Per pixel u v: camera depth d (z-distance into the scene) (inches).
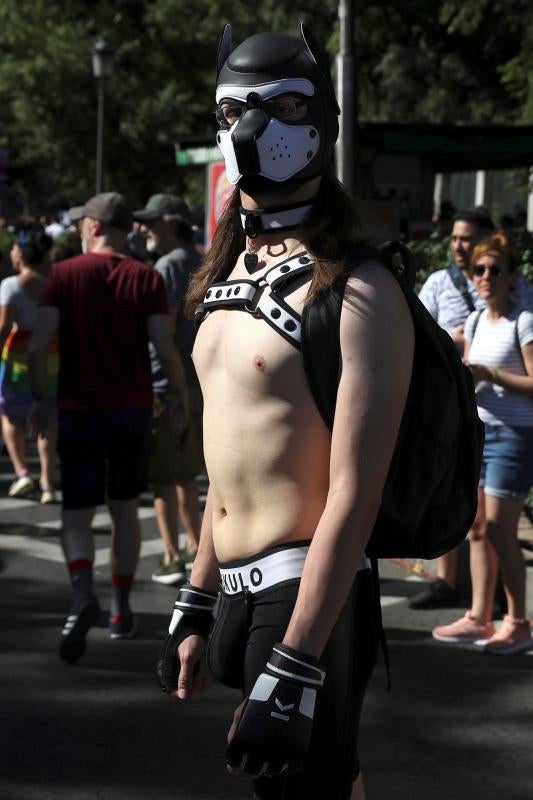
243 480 84.2
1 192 1112.2
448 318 228.2
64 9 1237.7
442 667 193.6
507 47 815.7
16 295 328.2
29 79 1188.5
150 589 244.5
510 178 679.1
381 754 157.6
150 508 327.9
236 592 85.9
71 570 194.2
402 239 460.8
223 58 88.8
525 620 202.7
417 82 866.1
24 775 148.9
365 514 76.2
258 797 84.9
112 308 198.7
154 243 258.7
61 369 200.1
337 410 77.5
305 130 83.6
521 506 199.9
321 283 78.7
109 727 165.5
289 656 75.4
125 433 200.4
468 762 155.4
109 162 1243.2
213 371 86.4
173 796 143.3
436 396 81.1
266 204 84.5
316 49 85.0
